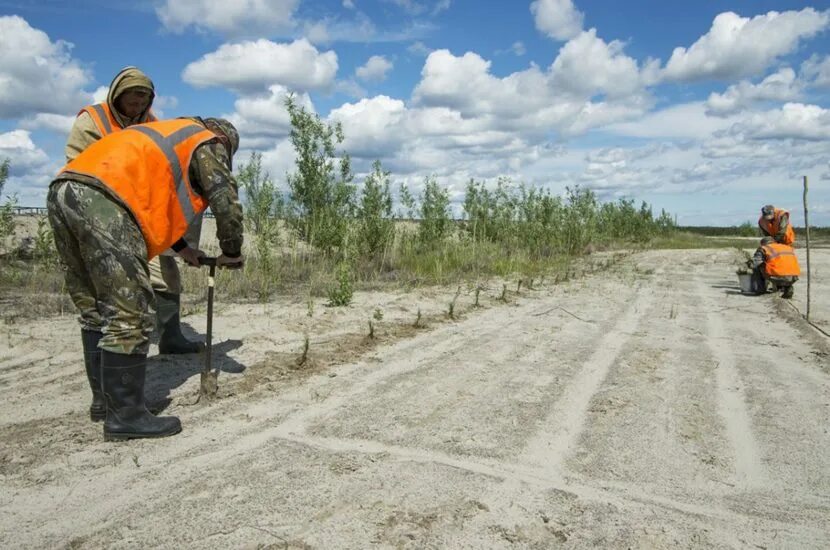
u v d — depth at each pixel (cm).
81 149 380
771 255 924
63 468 287
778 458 316
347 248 1113
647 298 907
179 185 342
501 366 490
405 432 340
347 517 245
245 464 294
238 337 565
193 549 221
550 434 343
